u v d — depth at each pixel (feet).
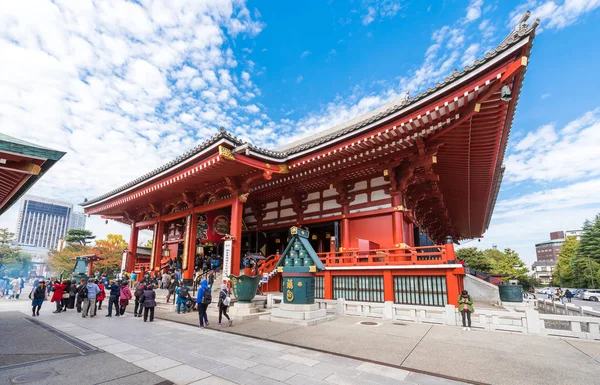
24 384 20.80
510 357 27.17
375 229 62.95
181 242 98.68
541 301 71.77
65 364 25.16
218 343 32.19
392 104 83.61
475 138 50.80
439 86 40.57
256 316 47.34
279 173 64.23
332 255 61.26
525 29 32.96
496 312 38.81
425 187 68.64
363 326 40.75
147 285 51.01
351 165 62.49
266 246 84.89
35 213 559.38
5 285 105.91
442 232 126.52
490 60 36.01
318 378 22.18
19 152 28.45
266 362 25.79
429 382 21.66
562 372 23.44
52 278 101.45
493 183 83.66
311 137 106.22
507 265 230.89
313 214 73.46
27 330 39.55
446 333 36.68
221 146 53.42
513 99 42.91
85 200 102.22
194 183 72.33
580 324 36.17
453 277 46.14
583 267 239.30
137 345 31.45
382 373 23.30
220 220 83.15
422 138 50.72
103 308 64.80
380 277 53.93
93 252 187.83
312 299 45.44
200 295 41.27
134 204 94.12
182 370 23.79
